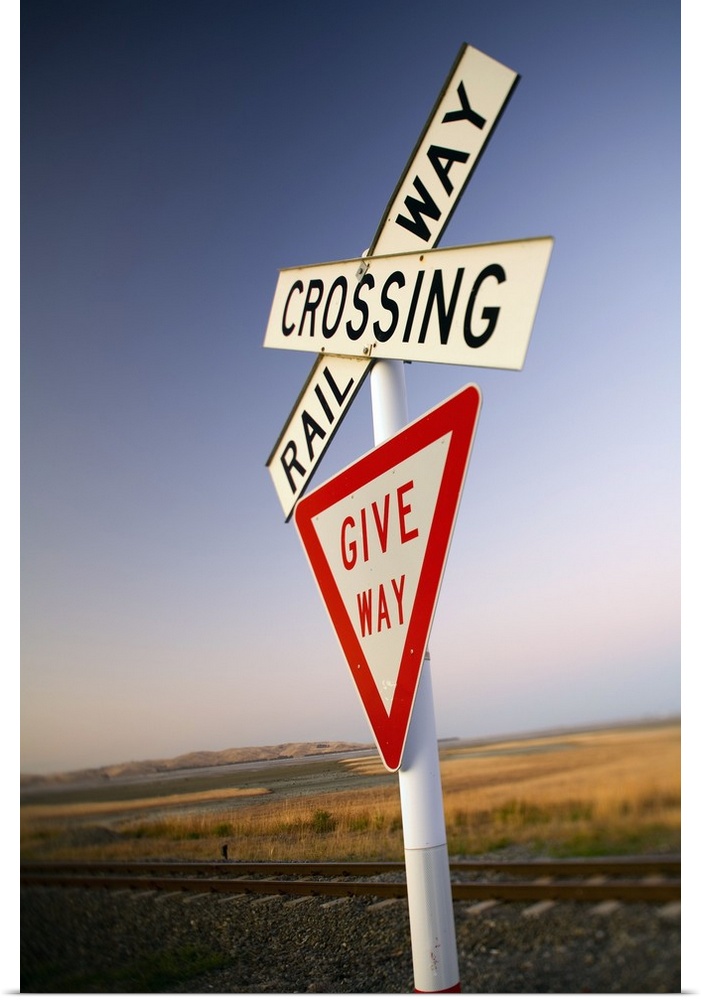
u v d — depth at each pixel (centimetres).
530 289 158
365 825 470
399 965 333
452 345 172
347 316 208
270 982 357
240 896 434
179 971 398
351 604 191
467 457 163
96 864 573
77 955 467
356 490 192
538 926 316
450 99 188
